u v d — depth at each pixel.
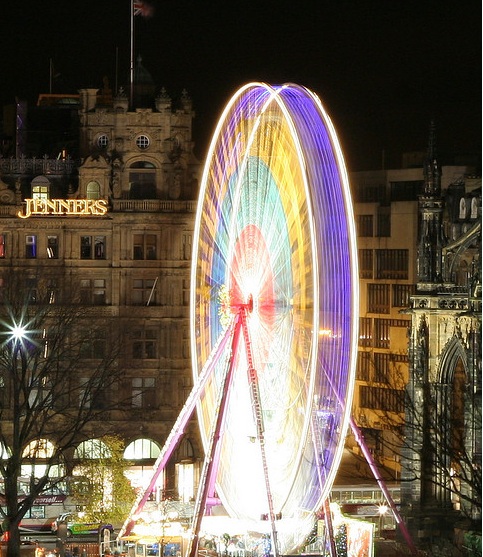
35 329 177.25
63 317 175.62
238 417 118.31
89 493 167.62
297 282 109.88
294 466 106.19
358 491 164.00
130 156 194.88
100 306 194.00
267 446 115.62
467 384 140.62
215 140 126.31
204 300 129.62
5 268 192.62
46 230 194.00
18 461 149.50
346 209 105.69
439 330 146.38
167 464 191.12
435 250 147.62
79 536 166.62
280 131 113.75
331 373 107.12
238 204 116.38
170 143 195.12
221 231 124.94
